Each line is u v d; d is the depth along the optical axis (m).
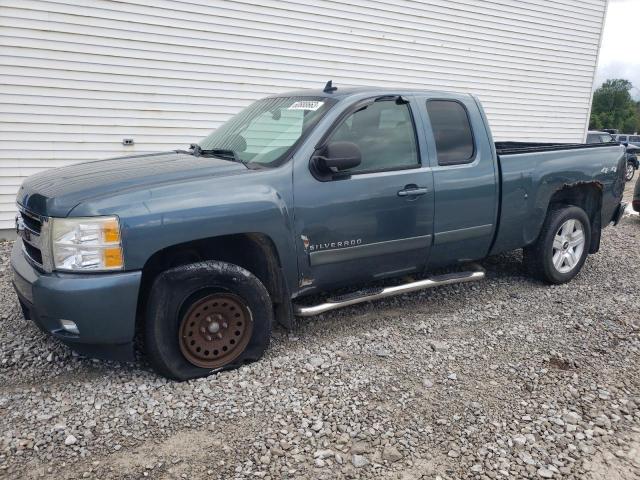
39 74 7.26
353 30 9.77
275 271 3.62
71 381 3.31
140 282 3.05
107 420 2.90
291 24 9.05
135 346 3.76
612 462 2.70
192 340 3.31
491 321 4.43
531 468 2.62
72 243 2.97
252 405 3.08
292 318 3.76
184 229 3.14
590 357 3.82
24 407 3.01
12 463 2.54
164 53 8.06
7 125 7.21
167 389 3.22
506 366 3.64
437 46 11.03
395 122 4.12
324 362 3.60
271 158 3.68
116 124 7.94
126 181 3.26
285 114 4.12
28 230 3.30
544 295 5.09
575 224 5.34
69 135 7.64
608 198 5.57
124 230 2.99
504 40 12.10
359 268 3.99
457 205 4.35
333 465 2.60
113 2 7.53
